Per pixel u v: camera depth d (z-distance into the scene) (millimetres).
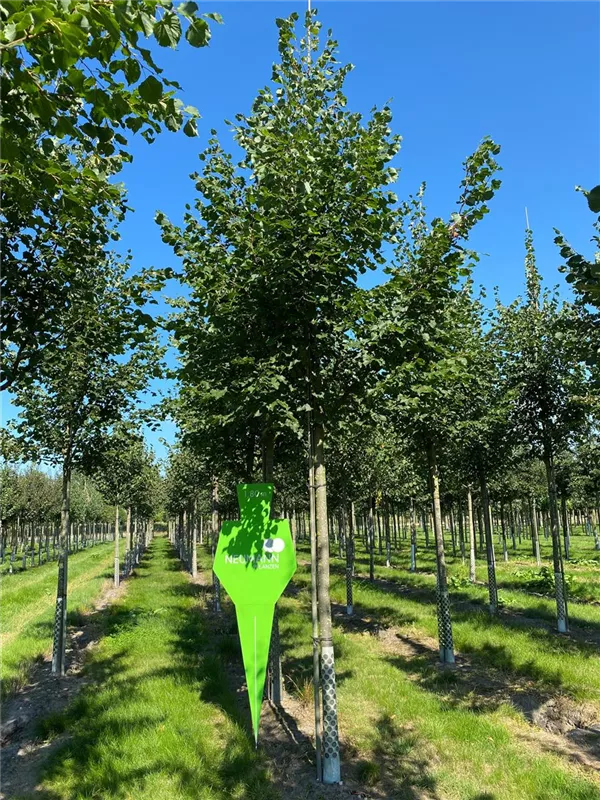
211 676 7156
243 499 5332
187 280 5484
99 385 8469
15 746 5438
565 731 5602
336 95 5504
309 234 4789
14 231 4047
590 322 5312
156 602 14000
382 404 5508
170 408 8664
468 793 4297
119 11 1953
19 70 2250
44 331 4465
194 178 5277
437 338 5543
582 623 10461
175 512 33188
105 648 9141
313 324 5113
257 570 5152
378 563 23312
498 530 41281
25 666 7977
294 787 4465
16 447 8633
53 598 15359
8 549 41750
